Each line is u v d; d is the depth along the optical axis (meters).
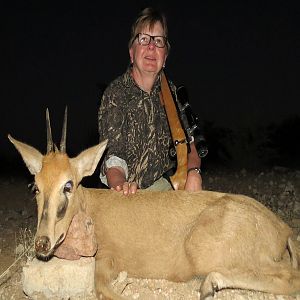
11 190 3.09
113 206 1.45
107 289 1.35
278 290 1.31
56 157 1.31
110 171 1.64
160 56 1.71
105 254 1.43
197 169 1.67
